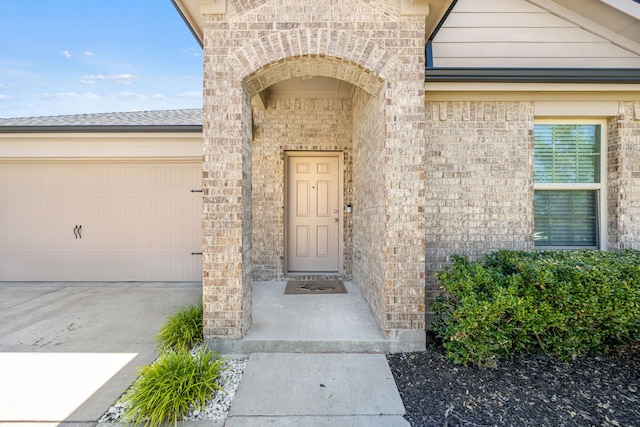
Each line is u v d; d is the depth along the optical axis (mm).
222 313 3088
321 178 5727
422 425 2154
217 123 3080
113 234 5762
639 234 3803
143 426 2143
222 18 3094
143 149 5547
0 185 5727
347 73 3373
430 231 3764
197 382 2367
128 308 4344
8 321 3873
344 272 5465
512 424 2160
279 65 3199
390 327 3123
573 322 2904
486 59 4176
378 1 3115
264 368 2805
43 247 5766
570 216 4016
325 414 2250
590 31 4133
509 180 3771
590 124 3977
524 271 2949
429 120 3768
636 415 2244
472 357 2906
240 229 3088
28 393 2467
